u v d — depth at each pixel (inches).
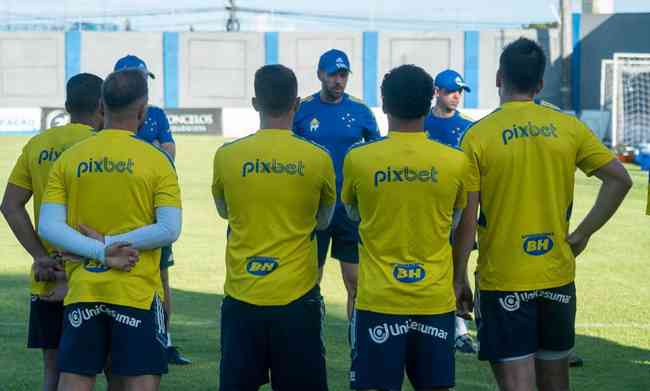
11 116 1943.9
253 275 274.2
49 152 289.1
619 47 2409.0
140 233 258.4
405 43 2596.0
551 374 278.4
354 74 2613.2
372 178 261.0
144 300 261.3
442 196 260.5
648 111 1701.5
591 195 1066.7
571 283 272.8
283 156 275.3
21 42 2642.7
